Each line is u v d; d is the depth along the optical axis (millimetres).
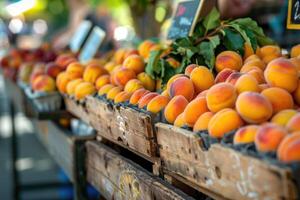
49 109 1797
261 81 978
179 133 902
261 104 811
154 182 997
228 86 898
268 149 716
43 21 8641
